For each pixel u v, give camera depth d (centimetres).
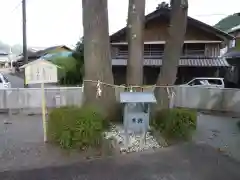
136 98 537
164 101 650
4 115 842
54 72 567
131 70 641
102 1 593
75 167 425
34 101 901
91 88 600
